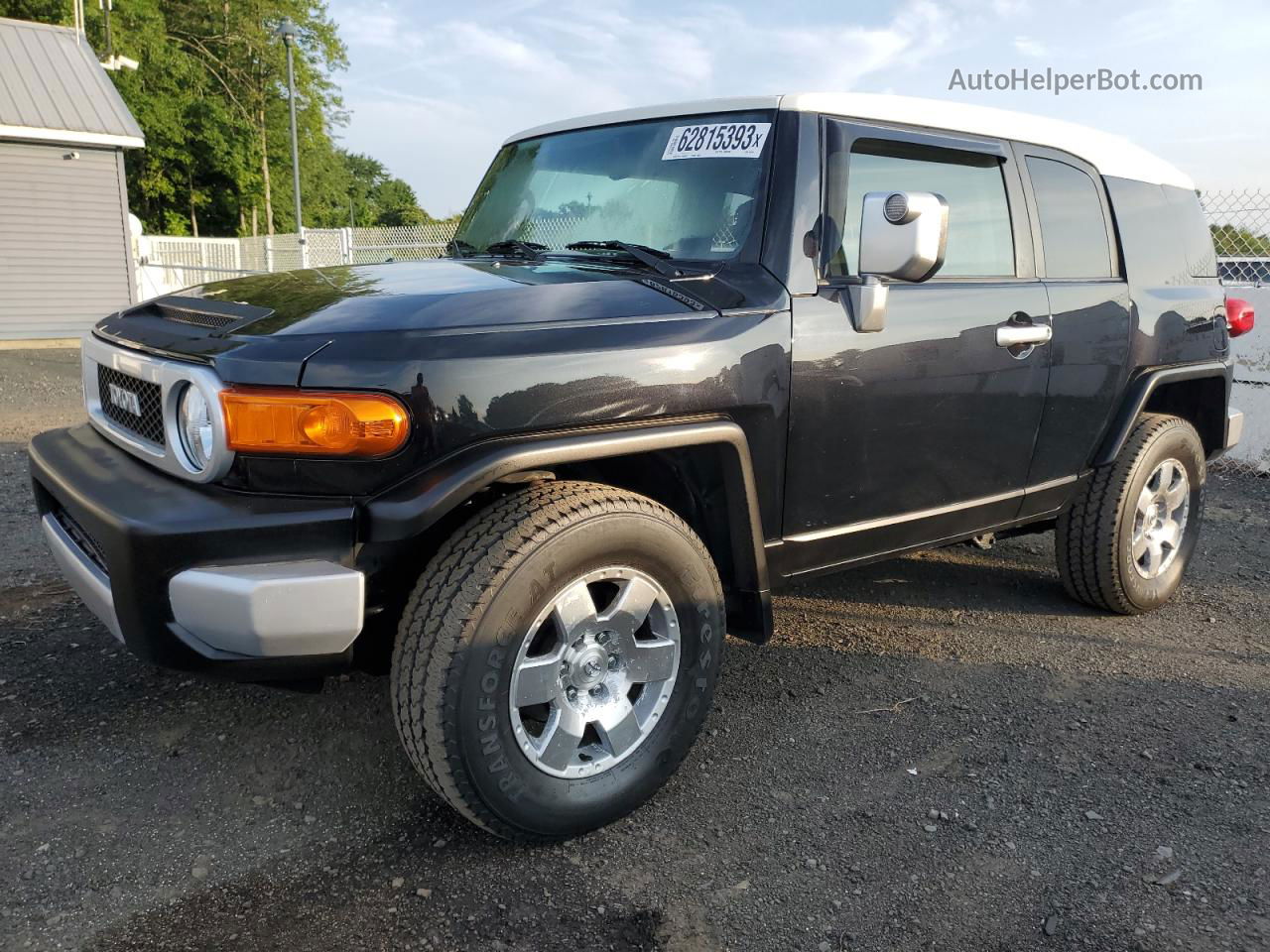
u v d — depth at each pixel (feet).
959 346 10.07
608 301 8.00
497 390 7.09
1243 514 19.85
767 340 8.50
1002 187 11.12
